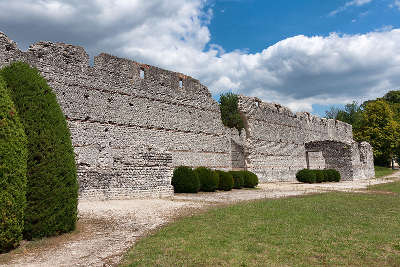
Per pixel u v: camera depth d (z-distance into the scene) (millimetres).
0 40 19734
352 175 41656
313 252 8172
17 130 8375
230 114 47781
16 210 8148
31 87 9766
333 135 56844
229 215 12586
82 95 23422
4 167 7859
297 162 45812
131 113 26484
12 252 8078
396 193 23016
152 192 19750
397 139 60094
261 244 8742
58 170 9664
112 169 18141
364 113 65312
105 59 25297
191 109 32156
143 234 9891
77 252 8094
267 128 41219
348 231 10352
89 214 12875
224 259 7410
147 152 19844
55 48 22406
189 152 31266
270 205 15406
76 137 22656
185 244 8539
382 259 7688
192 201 17703
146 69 28359
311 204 16047
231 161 37062
